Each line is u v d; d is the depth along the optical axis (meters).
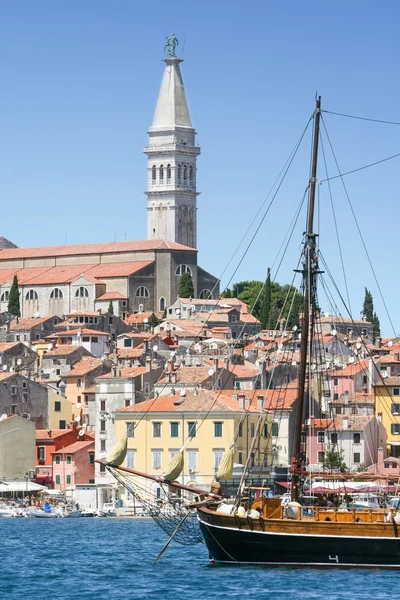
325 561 139.88
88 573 149.38
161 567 153.25
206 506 146.12
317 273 161.00
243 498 147.75
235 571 141.50
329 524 139.62
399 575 137.88
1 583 141.88
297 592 129.75
